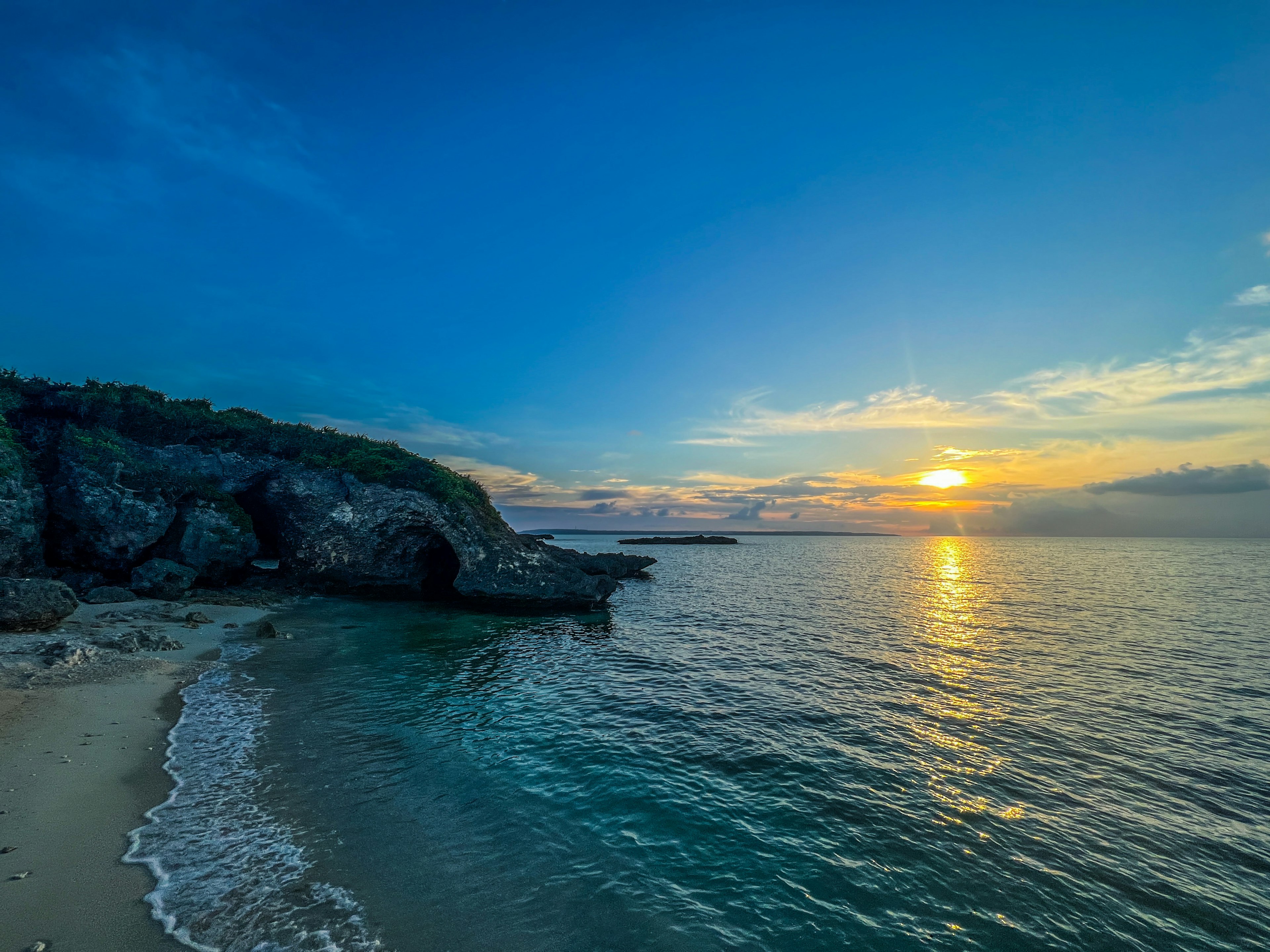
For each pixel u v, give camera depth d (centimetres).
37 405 3278
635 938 757
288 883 814
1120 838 1042
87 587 2922
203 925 712
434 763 1283
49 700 1444
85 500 2980
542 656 2386
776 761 1356
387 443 4438
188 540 3328
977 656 2461
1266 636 2925
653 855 959
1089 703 1816
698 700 1820
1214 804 1170
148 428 3575
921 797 1191
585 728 1550
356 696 1723
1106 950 772
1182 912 848
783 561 9394
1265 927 820
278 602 3322
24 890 743
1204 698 1864
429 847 945
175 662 1914
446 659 2261
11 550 2703
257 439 3928
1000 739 1508
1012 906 855
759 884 891
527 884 864
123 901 743
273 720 1468
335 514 3747
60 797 987
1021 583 5634
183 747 1251
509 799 1134
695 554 11700
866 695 1883
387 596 3881
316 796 1087
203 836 913
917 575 6588
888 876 920
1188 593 4778
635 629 3069
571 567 3888
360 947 699
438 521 3738
